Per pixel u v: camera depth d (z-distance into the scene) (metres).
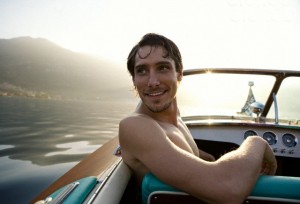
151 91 1.17
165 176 0.87
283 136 2.55
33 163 6.75
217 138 2.65
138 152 0.99
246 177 0.83
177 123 1.48
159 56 1.15
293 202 0.84
